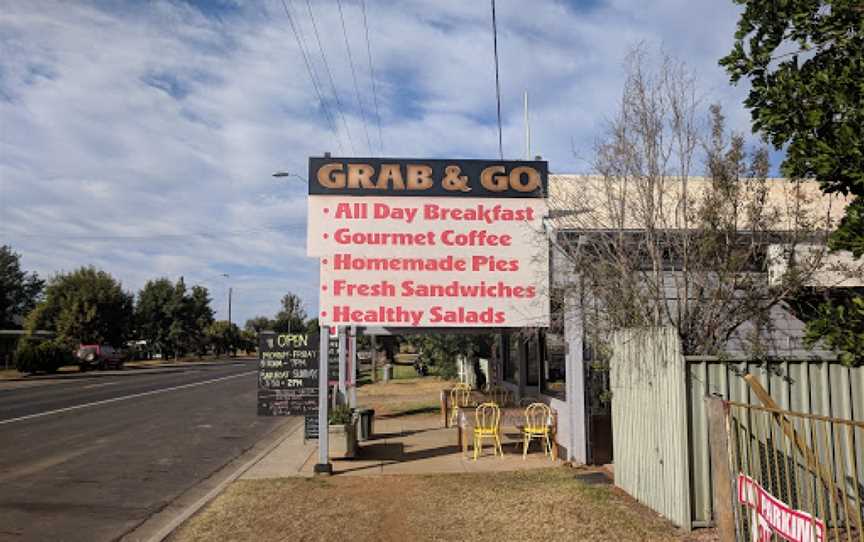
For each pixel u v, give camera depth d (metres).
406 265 10.55
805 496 6.53
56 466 11.23
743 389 6.93
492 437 13.13
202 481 10.16
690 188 9.67
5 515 8.07
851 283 8.54
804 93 4.96
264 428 16.62
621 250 9.05
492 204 10.67
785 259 8.39
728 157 8.52
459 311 10.51
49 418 18.11
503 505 7.89
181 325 75.62
